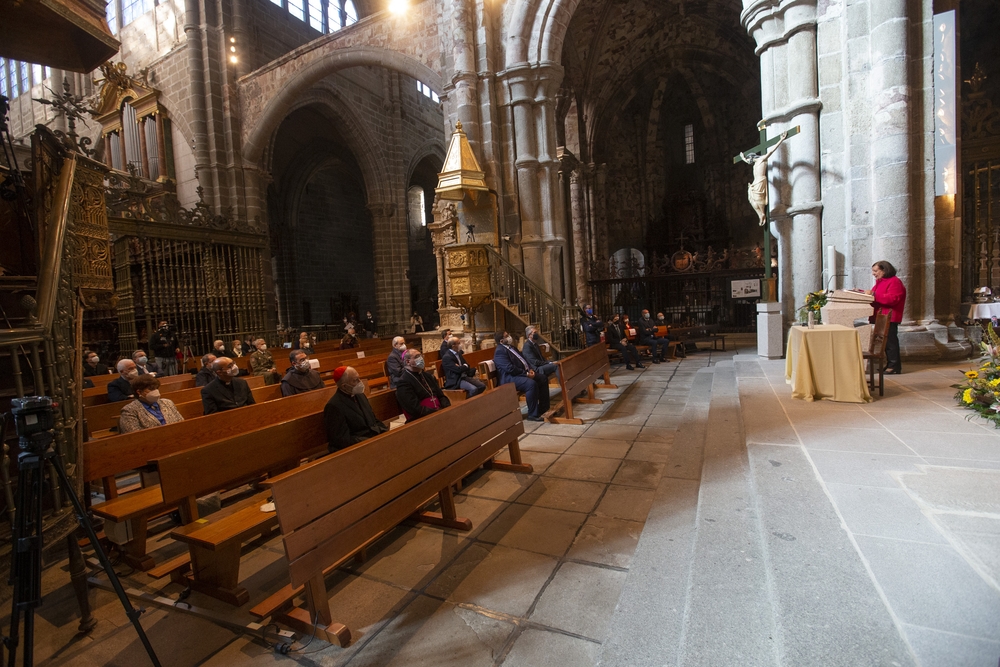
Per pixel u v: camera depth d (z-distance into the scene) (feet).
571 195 66.90
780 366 27.86
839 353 17.84
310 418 13.84
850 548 8.05
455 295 35.91
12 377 10.64
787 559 7.93
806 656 5.98
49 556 12.73
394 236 76.13
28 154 37.81
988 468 10.70
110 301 15.99
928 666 5.51
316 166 83.82
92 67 15.38
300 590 9.94
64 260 10.27
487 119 40.01
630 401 26.25
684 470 14.90
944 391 18.13
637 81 75.77
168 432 13.80
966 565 7.30
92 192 15.21
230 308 48.73
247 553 12.35
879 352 17.93
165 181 58.18
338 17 74.59
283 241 84.33
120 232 40.40
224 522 10.36
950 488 9.82
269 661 8.38
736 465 13.50
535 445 19.31
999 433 13.05
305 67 52.49
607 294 67.87
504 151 40.81
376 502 10.05
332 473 9.20
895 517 8.86
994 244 37.52
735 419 17.95
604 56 65.77
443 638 8.55
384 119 75.82
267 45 61.67
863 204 25.90
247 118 57.21
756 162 30.83
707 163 81.51
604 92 70.59
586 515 12.99
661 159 83.61
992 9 42.60
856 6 25.71
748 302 69.36
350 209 98.07
